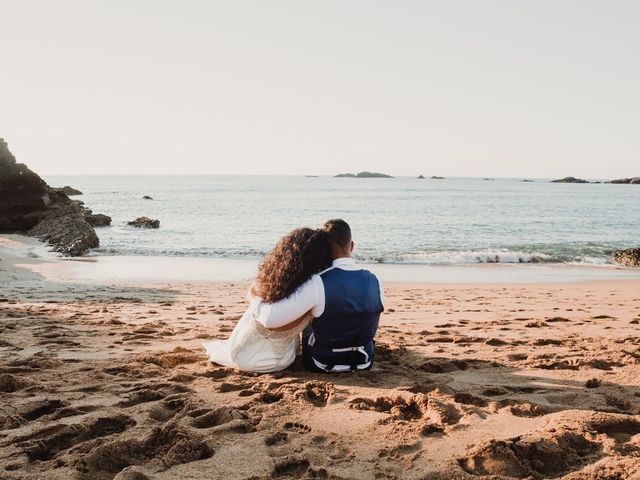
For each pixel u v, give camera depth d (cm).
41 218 2828
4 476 255
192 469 263
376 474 258
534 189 15975
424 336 618
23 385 394
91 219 3538
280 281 408
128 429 310
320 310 409
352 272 418
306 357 436
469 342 582
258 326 423
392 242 2738
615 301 1106
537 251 2378
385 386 399
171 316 791
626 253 2056
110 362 468
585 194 11656
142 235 3047
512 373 440
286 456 275
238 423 314
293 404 354
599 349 536
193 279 1527
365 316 420
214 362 456
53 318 736
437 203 7075
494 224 3866
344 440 298
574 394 378
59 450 294
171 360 479
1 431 307
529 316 845
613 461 265
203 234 3128
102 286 1322
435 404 343
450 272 1769
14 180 2895
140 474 255
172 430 300
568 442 291
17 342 559
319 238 416
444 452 282
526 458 276
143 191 11644
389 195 10062
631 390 388
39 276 1523
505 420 326
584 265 1984
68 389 385
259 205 6412
